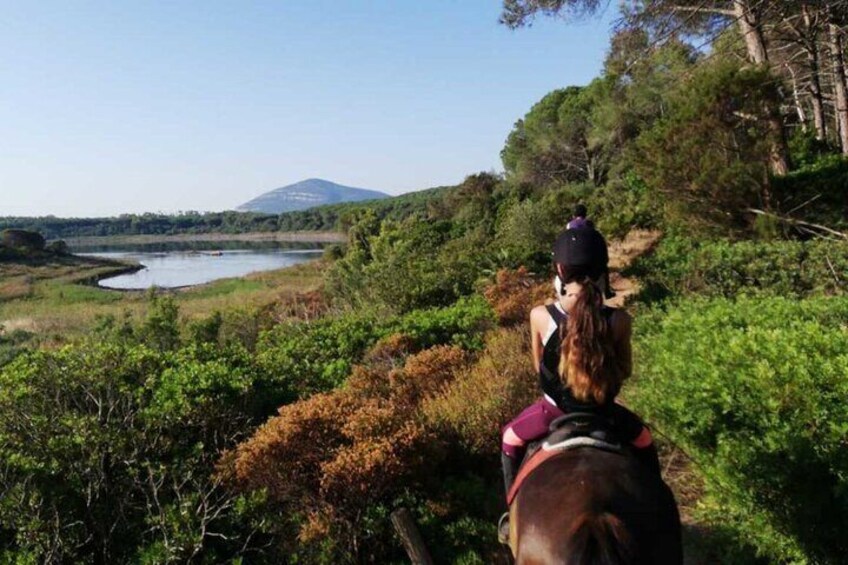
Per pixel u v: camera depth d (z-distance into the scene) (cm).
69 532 490
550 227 2280
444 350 865
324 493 500
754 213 1426
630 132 3769
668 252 1456
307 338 1134
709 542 472
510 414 671
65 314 3925
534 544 233
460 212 4809
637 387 678
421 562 459
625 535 218
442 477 616
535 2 1631
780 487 393
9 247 8762
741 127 1434
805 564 397
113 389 642
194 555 468
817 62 2258
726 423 437
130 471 519
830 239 1194
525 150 5716
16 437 557
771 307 671
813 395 395
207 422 620
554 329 293
